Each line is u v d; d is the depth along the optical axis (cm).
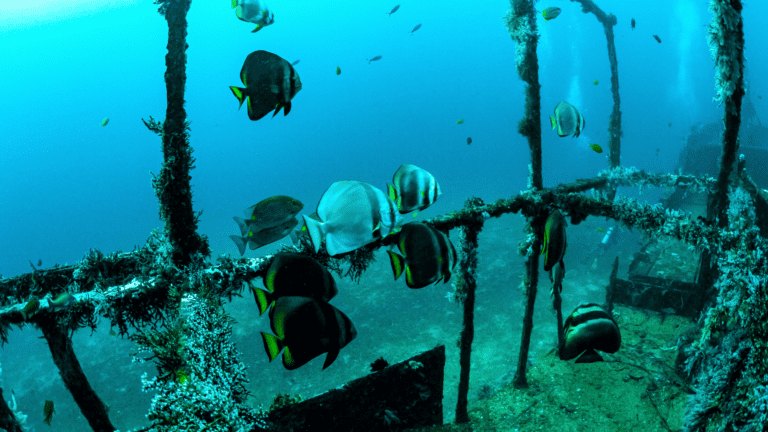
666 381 708
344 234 195
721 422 351
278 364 994
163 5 378
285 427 450
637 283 937
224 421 245
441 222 504
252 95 220
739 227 556
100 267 509
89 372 1040
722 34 650
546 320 1073
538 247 648
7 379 1060
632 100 5716
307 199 3525
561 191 706
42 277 541
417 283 262
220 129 7762
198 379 262
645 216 519
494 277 1324
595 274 1267
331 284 238
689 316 875
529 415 677
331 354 210
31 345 1198
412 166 260
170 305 351
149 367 1044
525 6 638
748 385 334
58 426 884
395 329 1101
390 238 402
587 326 259
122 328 364
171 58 384
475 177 3384
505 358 937
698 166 1783
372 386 503
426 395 543
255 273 386
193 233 398
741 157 748
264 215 264
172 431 235
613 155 1289
